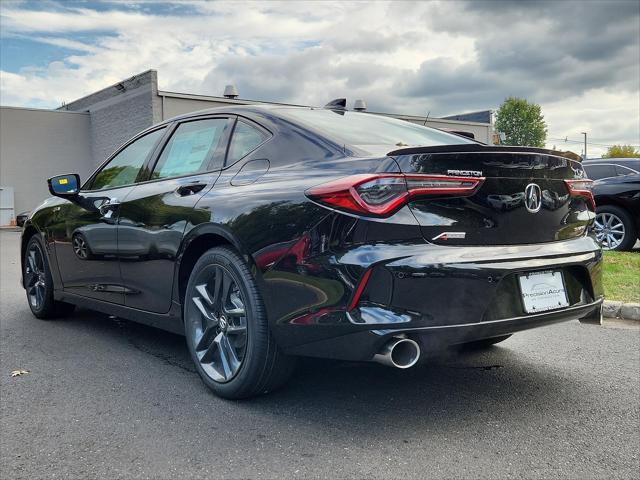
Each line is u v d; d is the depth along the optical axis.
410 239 2.43
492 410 2.88
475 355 3.85
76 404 2.99
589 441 2.54
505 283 2.57
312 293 2.53
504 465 2.31
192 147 3.62
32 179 24.89
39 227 4.80
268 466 2.30
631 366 3.62
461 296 2.45
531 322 2.66
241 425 2.69
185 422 2.74
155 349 4.03
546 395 3.10
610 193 8.66
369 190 2.42
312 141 2.92
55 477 2.24
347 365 3.55
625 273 6.60
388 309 2.39
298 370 3.46
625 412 2.87
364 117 3.61
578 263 2.86
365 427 2.67
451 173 2.49
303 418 2.77
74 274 4.42
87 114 25.75
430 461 2.34
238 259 2.89
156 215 3.47
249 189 2.93
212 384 3.04
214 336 3.12
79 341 4.26
